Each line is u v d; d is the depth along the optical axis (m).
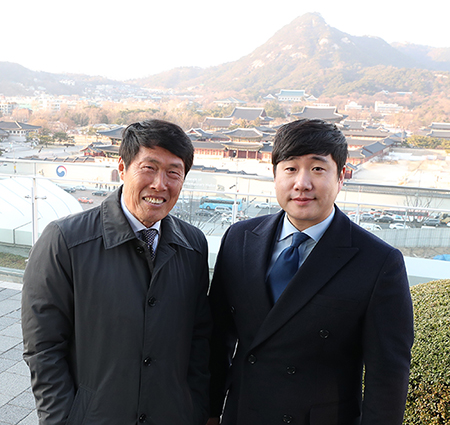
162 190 0.91
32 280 0.92
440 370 1.06
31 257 0.94
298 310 0.89
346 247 0.90
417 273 2.86
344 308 0.87
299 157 0.86
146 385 0.91
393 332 0.86
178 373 0.97
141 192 0.92
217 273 1.11
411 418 1.08
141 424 0.91
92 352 0.91
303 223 0.94
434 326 1.14
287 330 0.91
